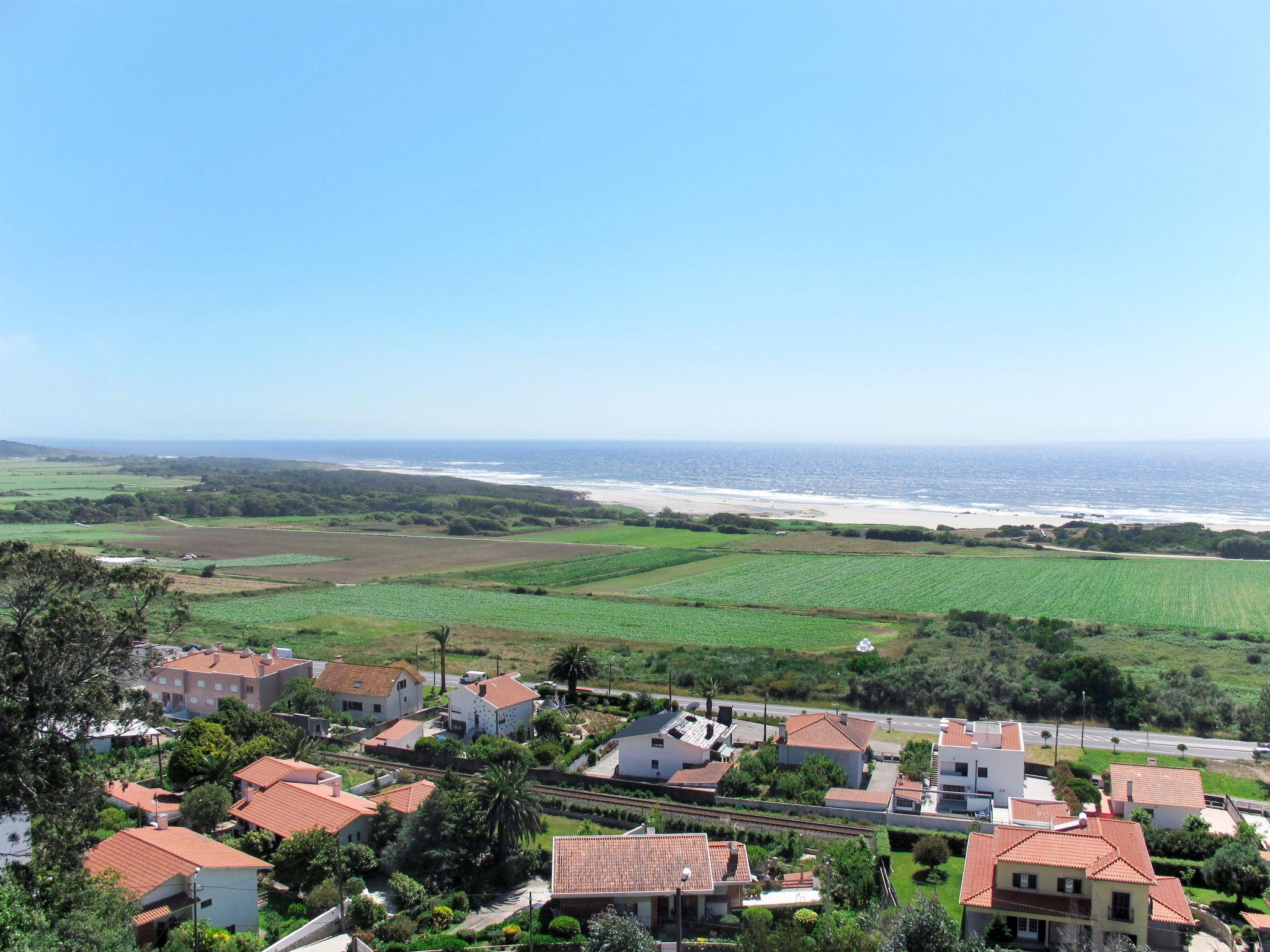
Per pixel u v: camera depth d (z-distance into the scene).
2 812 43.97
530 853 63.31
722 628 152.12
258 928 53.84
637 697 108.38
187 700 104.88
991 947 47.94
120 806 67.56
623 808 73.25
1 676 45.16
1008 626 148.12
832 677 116.62
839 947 44.38
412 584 197.38
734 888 55.78
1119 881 49.53
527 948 51.19
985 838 57.66
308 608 168.75
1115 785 73.69
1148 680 112.69
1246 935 51.69
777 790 77.81
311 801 66.38
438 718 101.00
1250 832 64.31
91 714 47.00
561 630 150.38
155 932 48.91
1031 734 96.81
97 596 51.31
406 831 62.06
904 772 83.19
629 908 53.88
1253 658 127.81
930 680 110.12
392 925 52.34
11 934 34.75
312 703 100.31
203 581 195.12
